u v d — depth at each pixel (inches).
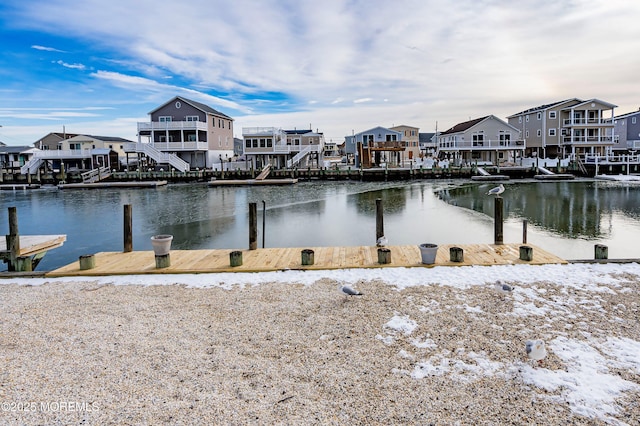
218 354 219.9
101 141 2566.4
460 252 382.0
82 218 898.7
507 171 1909.4
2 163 2674.7
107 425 162.6
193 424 162.4
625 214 845.8
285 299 303.4
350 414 167.3
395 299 298.2
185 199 1238.9
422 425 159.8
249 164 2180.1
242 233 697.6
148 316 275.1
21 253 443.5
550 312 268.2
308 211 942.4
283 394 182.1
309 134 2476.6
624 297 291.7
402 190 1425.9
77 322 265.6
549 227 714.2
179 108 2095.2
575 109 2085.4
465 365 203.8
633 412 165.8
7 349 227.9
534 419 162.2
